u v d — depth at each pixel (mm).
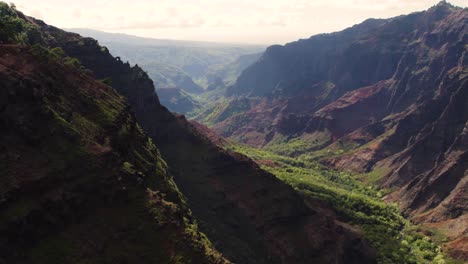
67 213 68625
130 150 91938
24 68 81562
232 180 144125
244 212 131875
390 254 142375
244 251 117312
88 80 100562
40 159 70312
